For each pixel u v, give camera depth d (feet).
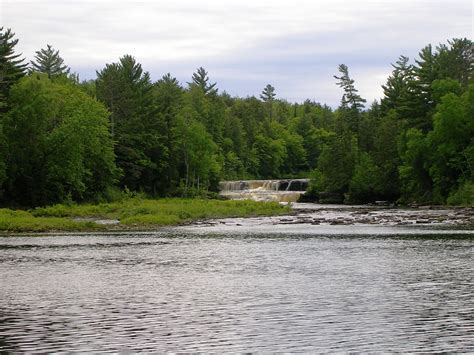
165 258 128.36
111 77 428.56
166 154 409.08
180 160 431.43
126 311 75.41
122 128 399.24
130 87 440.04
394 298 81.35
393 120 411.13
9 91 312.91
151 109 417.69
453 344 59.67
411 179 358.23
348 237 174.40
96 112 334.85
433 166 335.67
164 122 420.77
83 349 59.26
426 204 338.95
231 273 105.60
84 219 258.78
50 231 206.90
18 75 326.85
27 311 75.77
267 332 64.54
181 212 265.54
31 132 304.91
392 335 62.95
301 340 61.36
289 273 104.58
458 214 259.39
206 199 393.70
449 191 332.80
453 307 75.66
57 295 86.02
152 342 61.36
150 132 407.03
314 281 95.61
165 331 65.57
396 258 123.24
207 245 155.12
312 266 112.98
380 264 114.42
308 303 78.74
